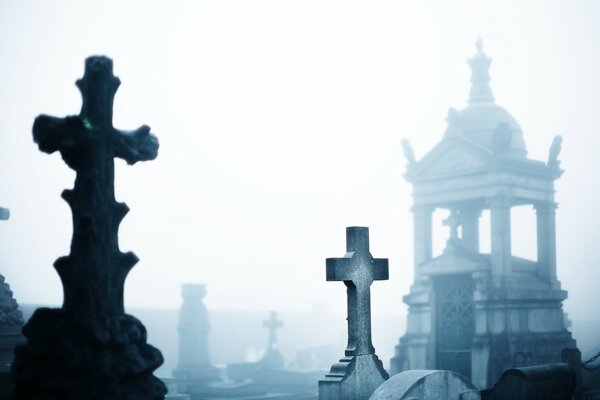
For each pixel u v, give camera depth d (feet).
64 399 27.71
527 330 75.36
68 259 28.86
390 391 39.06
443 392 40.96
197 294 103.40
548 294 78.13
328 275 42.63
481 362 72.79
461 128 79.56
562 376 51.44
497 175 75.92
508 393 47.67
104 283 28.86
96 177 28.89
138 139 30.60
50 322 28.63
